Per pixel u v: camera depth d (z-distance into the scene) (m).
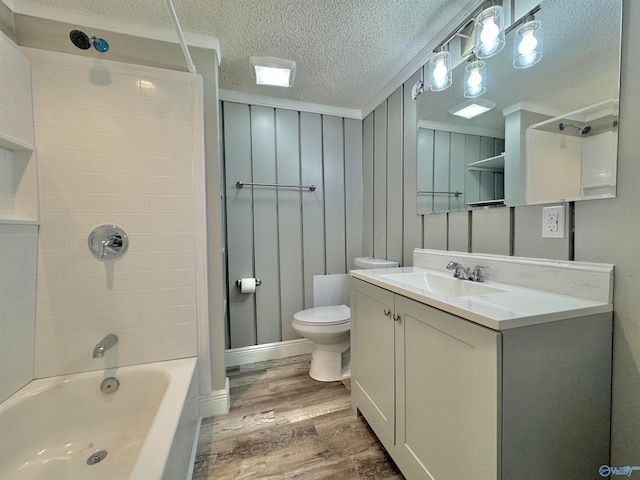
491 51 1.15
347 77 1.85
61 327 1.31
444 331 0.83
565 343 0.75
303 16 1.33
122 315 1.40
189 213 1.48
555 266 0.94
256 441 1.32
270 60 1.60
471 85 1.30
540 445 0.72
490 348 0.68
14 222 1.15
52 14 1.29
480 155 1.26
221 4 1.25
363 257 2.35
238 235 2.08
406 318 1.02
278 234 2.18
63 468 1.11
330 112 2.28
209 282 1.56
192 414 1.26
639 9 0.77
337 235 2.35
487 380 0.69
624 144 0.80
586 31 0.88
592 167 0.87
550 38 0.97
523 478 0.70
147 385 1.36
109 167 1.36
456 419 0.79
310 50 1.58
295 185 2.21
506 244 1.16
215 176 1.56
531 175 1.05
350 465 1.18
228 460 1.21
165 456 0.79
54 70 1.27
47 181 1.27
